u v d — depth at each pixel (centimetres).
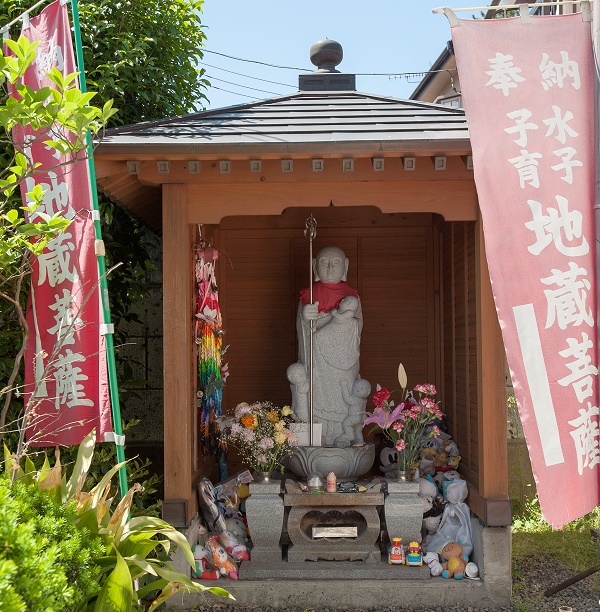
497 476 491
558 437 407
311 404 574
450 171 495
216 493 563
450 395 659
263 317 722
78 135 333
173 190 500
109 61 630
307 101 589
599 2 412
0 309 524
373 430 648
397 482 521
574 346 411
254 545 517
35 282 427
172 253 500
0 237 383
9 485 312
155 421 725
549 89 411
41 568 259
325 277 596
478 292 503
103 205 584
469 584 485
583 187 412
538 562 556
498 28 413
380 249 717
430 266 712
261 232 721
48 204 423
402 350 714
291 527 518
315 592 489
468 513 526
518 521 648
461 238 600
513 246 410
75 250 421
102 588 318
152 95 685
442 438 632
